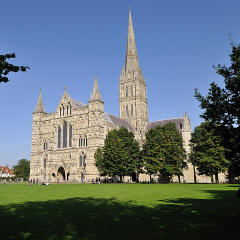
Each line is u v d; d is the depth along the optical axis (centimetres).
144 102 15600
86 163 10706
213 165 8044
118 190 4866
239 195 3192
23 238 1375
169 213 2078
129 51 15962
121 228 1570
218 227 1575
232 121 2123
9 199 3341
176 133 10144
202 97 2281
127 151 9388
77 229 1558
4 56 1695
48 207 2506
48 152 11762
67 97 12106
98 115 10981
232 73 2212
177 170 9169
